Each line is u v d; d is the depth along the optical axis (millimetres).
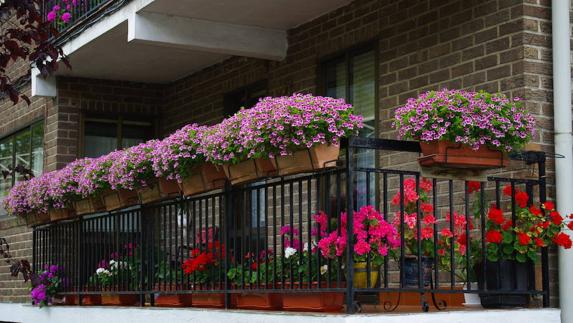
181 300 7918
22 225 12445
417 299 6543
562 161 6574
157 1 8617
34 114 12367
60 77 11656
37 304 10289
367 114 8406
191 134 7113
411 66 7812
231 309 6906
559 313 6309
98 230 9523
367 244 5672
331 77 8953
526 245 6230
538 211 6230
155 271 8453
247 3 8711
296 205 9094
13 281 12500
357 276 6359
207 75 11102
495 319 6035
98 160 8922
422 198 6332
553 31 6734
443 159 5844
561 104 6633
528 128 5988
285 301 6543
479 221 6820
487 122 5789
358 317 5520
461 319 5891
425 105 5828
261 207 9742
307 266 6398
